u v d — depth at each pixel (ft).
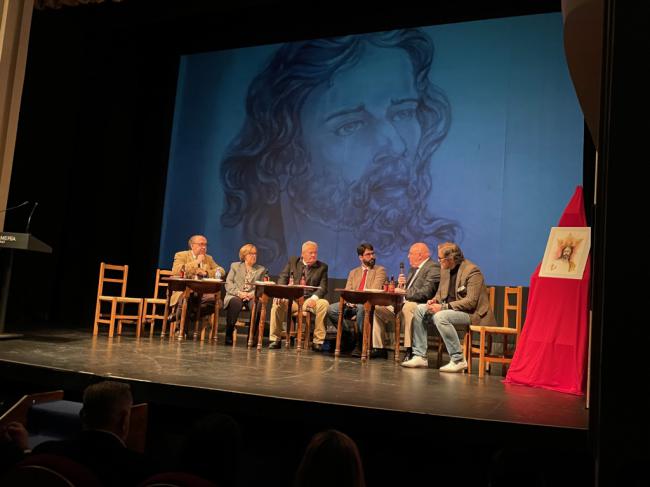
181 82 28.43
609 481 6.15
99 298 19.13
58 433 9.20
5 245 15.69
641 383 6.15
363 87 25.38
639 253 6.27
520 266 22.22
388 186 24.47
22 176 24.04
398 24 24.62
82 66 26.16
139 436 9.86
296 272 20.10
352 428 9.50
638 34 6.43
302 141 26.12
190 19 26.50
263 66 27.22
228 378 11.57
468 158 23.39
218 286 19.06
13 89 18.74
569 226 13.92
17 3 18.94
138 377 10.99
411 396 10.75
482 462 9.35
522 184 22.56
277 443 10.34
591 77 12.33
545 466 8.82
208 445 5.98
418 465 9.61
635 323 6.22
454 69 23.99
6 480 4.90
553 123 22.41
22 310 24.53
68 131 25.49
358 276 19.61
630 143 6.39
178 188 27.99
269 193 26.45
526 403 10.66
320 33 25.81
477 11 23.49
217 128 27.71
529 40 23.06
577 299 12.92
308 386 11.19
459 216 23.25
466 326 15.76
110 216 26.81
